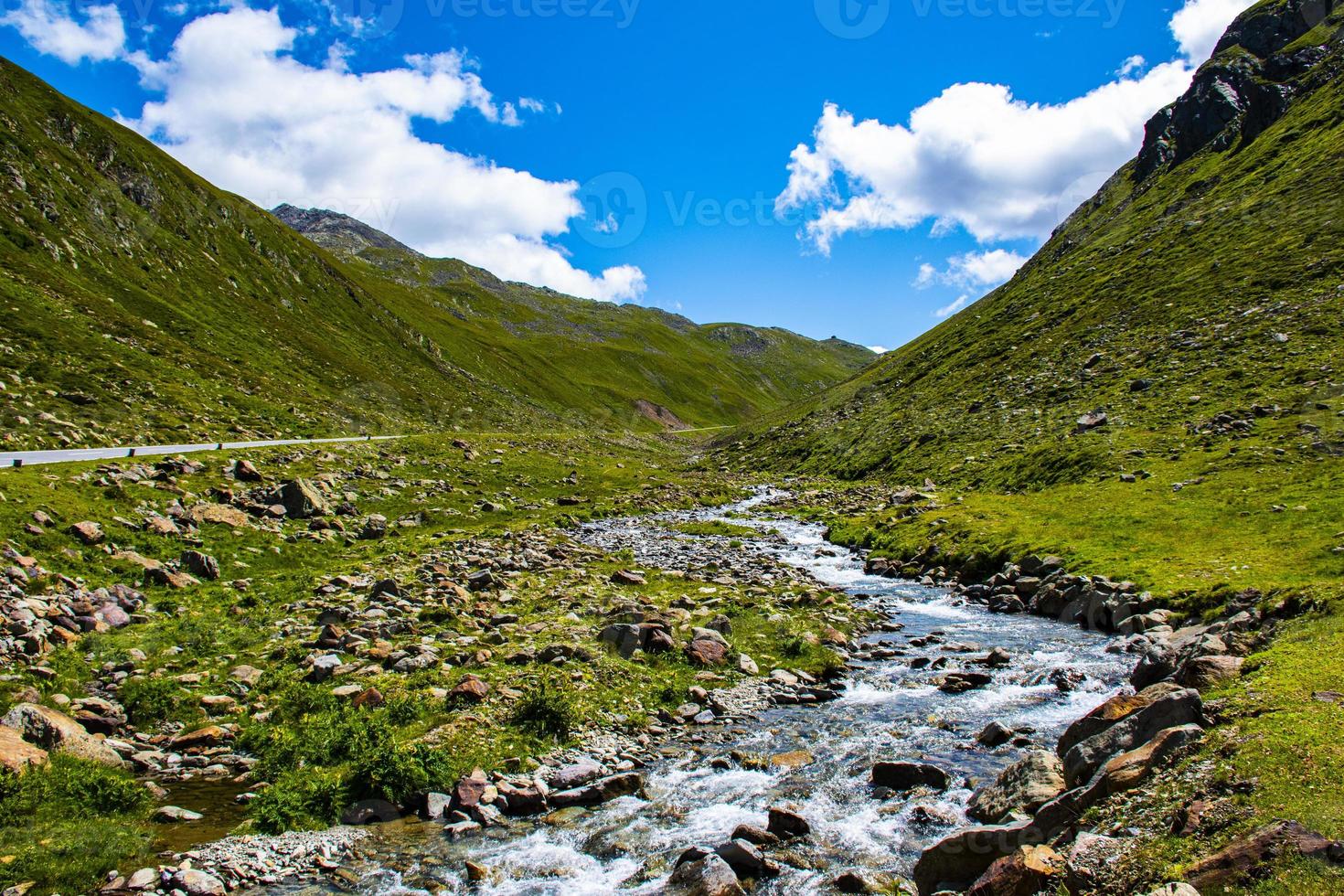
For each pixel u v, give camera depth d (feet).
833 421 374.02
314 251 472.03
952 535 135.85
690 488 269.03
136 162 348.18
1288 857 25.18
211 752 53.36
